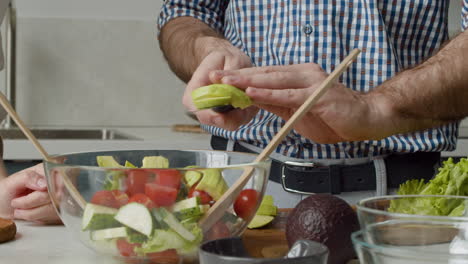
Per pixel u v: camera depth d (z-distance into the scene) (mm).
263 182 788
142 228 708
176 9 1473
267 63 1419
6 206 1035
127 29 3188
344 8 1342
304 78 872
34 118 3152
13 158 2230
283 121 1324
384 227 653
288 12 1369
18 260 791
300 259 578
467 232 632
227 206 750
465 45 1006
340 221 739
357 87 1355
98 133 2934
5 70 2982
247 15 1425
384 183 1304
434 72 974
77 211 745
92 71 3180
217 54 951
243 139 1368
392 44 1350
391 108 919
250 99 843
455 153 2326
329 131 949
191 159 928
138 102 3223
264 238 878
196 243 730
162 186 710
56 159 840
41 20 3123
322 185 1304
